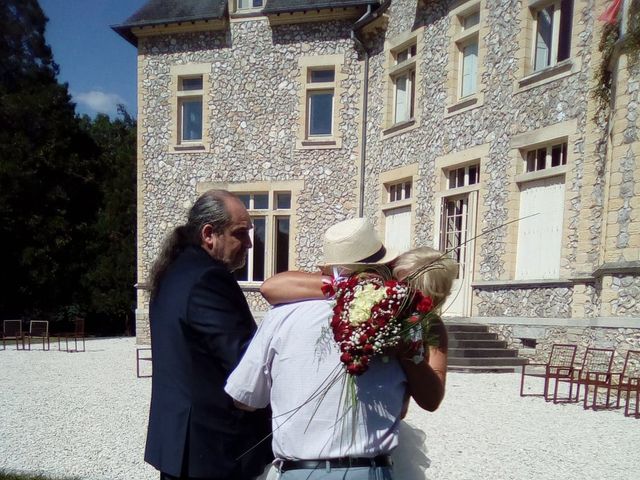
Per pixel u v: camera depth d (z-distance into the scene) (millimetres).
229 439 2047
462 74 11445
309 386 1755
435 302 1902
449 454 4699
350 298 1721
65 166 22094
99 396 7457
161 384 2080
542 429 5594
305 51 14039
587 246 8648
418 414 6238
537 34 9953
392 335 1678
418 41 12258
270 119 14234
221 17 14125
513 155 10023
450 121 11438
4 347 14711
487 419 6004
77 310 22406
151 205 15031
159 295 2182
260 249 14516
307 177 14016
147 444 2105
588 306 8570
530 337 9445
